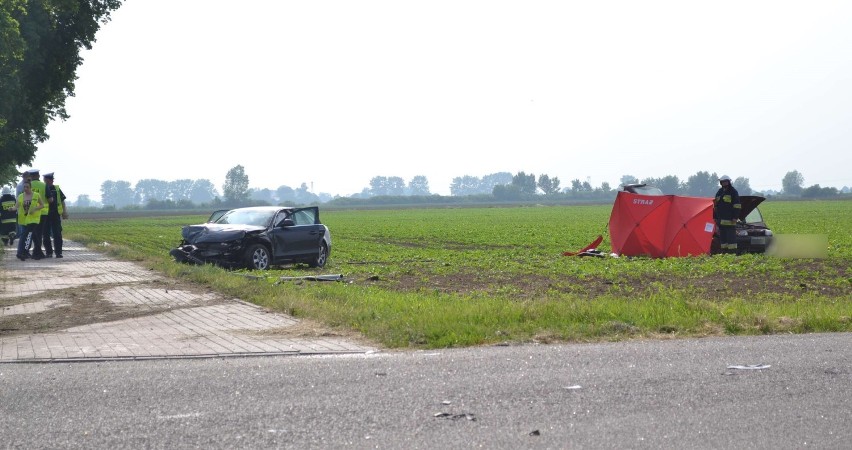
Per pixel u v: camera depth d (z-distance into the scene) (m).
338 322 10.97
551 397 6.66
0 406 6.58
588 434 5.70
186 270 18.83
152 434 5.77
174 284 16.98
